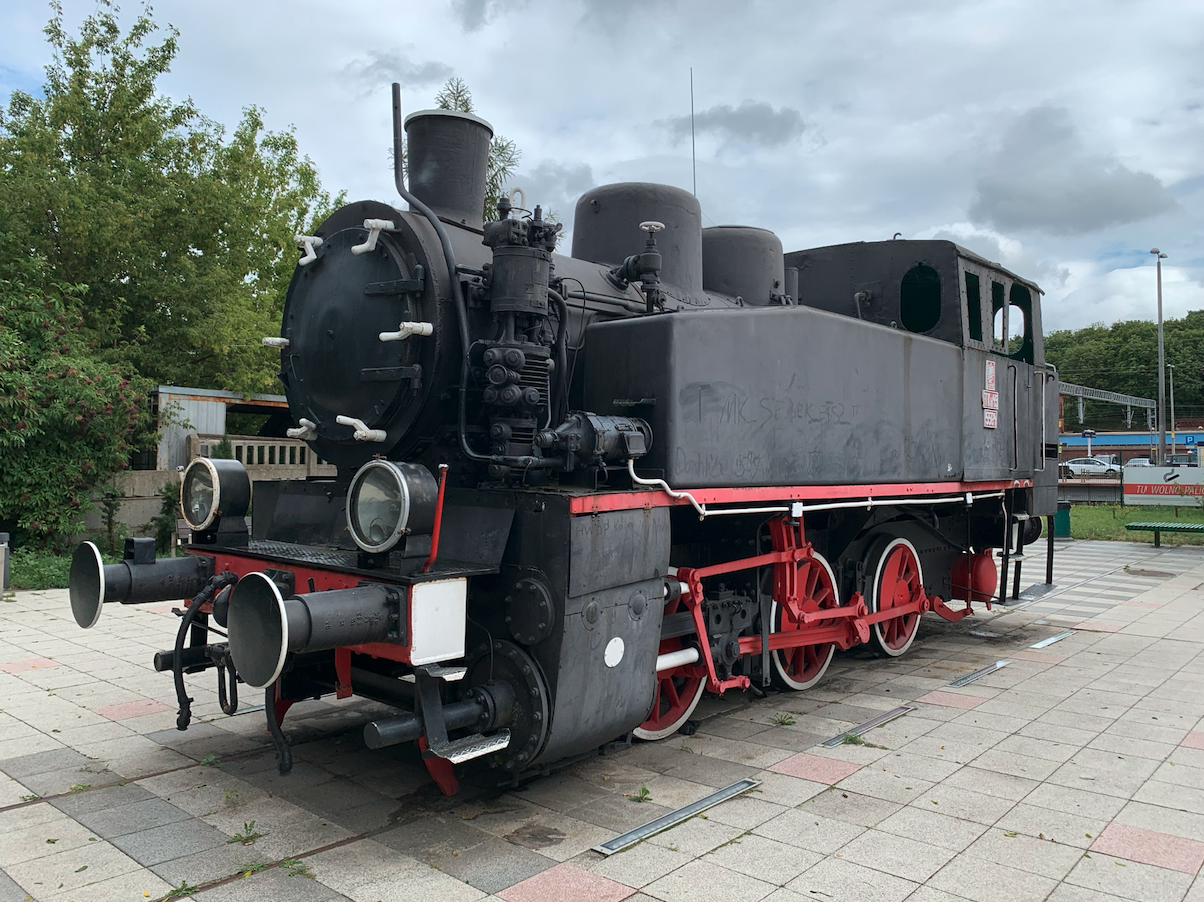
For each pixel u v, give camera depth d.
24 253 12.70
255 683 3.11
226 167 16.31
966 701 5.66
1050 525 8.69
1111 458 50.09
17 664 6.30
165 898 3.02
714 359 4.48
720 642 4.96
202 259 15.52
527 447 4.17
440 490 3.49
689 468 4.31
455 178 5.00
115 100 14.84
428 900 3.02
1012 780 4.21
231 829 3.61
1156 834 3.60
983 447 7.21
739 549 5.38
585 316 4.95
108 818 3.71
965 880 3.19
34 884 3.11
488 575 3.80
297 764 4.42
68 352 11.29
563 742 3.62
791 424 4.99
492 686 3.63
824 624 6.00
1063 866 3.31
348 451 4.67
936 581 7.69
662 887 3.12
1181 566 13.10
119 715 5.16
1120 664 6.79
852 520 6.03
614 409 4.47
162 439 12.10
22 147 14.27
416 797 3.97
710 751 4.65
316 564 3.77
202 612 4.54
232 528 4.56
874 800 3.95
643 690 4.06
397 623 3.33
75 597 4.16
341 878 3.18
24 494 10.23
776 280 6.77
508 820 3.71
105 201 13.35
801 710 5.48
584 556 3.61
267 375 15.89
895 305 7.15
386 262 4.34
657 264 4.86
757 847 3.45
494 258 4.18
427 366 4.20
